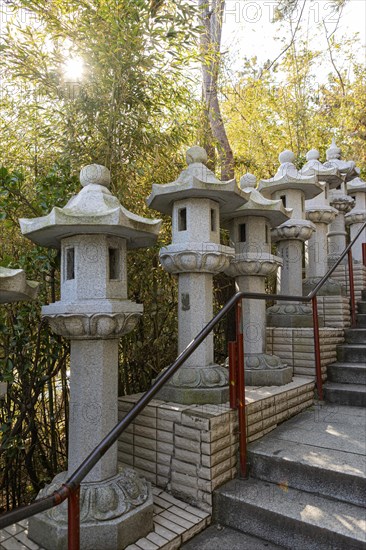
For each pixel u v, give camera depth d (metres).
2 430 2.92
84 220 2.05
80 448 2.22
